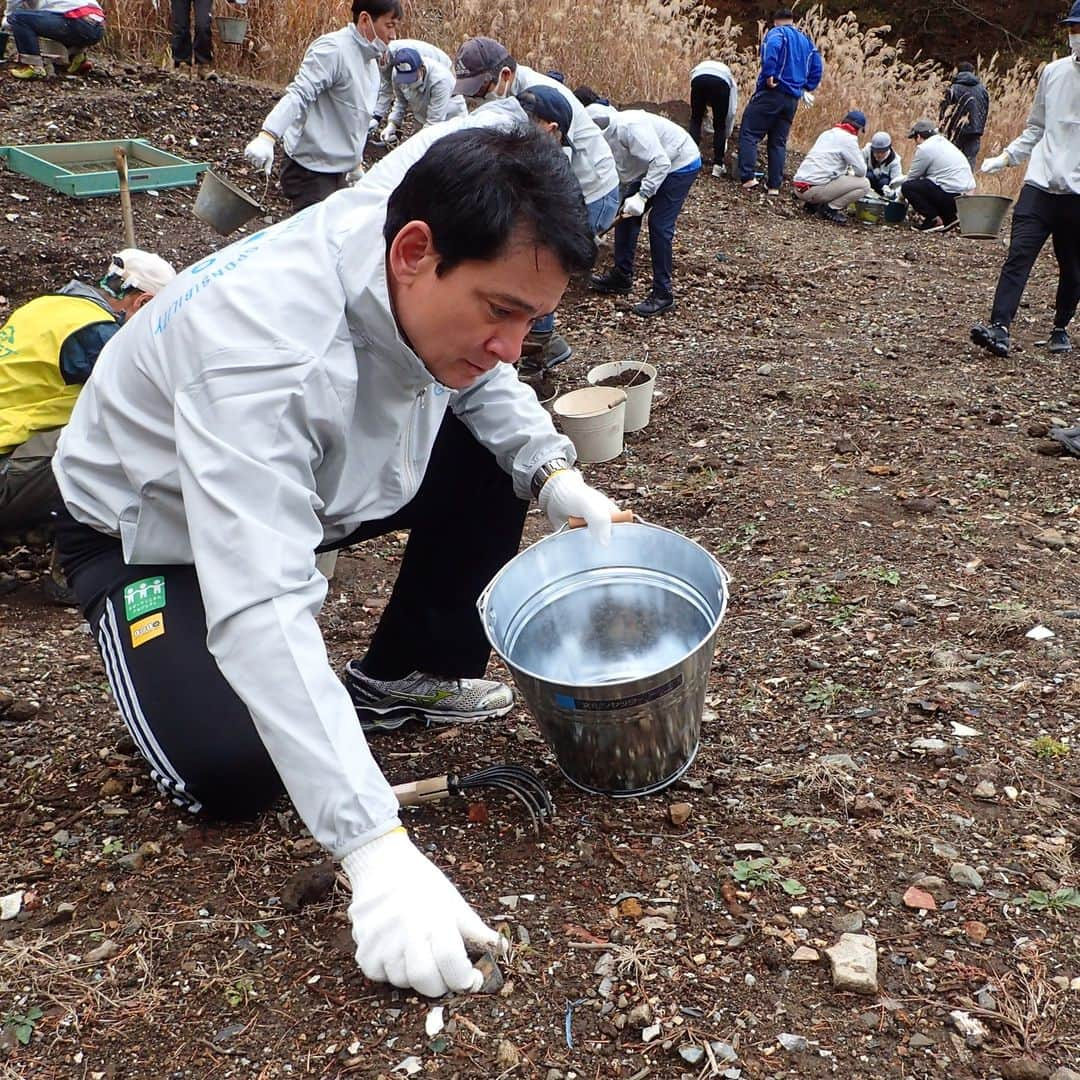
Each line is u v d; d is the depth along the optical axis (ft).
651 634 7.80
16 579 11.94
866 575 11.19
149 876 6.75
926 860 6.81
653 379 16.96
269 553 5.11
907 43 72.90
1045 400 17.63
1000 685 8.79
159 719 6.46
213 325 5.45
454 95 17.74
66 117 27.04
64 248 21.07
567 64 38.68
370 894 5.08
